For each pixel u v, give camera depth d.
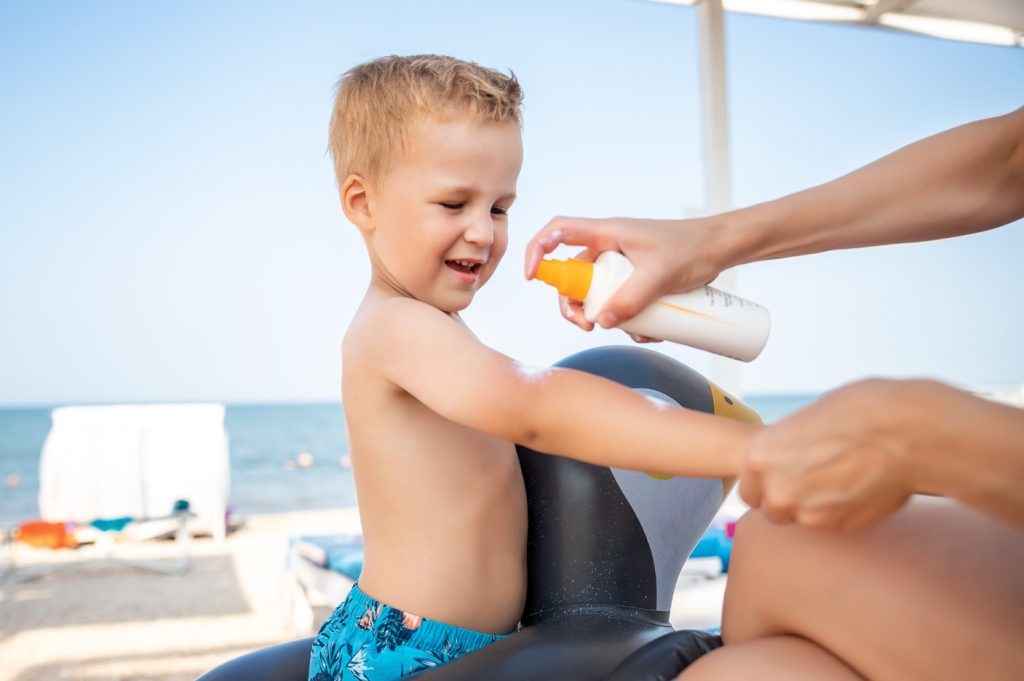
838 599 0.63
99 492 4.73
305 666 1.13
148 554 6.21
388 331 1.00
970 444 0.47
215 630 3.87
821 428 0.50
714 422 0.71
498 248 1.09
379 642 1.04
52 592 4.80
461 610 1.05
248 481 18.84
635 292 0.83
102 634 3.82
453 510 1.07
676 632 0.80
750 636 0.72
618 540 1.06
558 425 0.78
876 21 5.22
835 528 0.51
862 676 0.62
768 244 0.88
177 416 4.96
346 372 1.11
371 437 1.07
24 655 3.48
